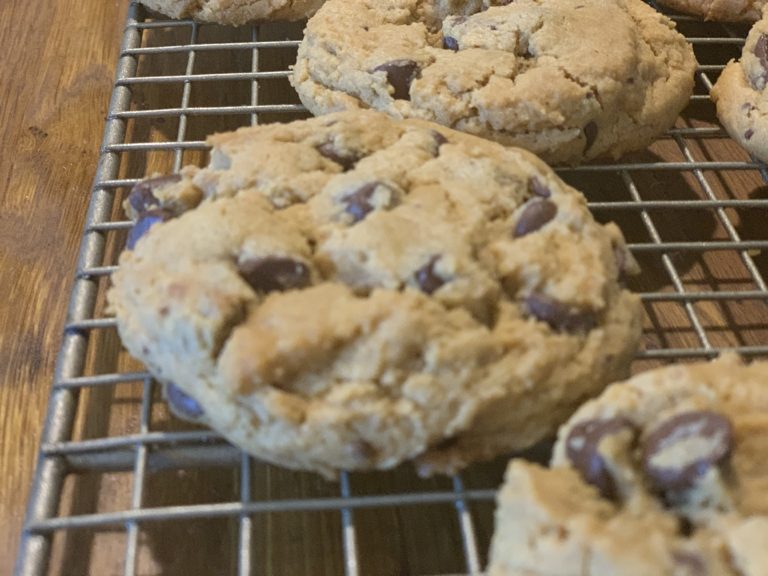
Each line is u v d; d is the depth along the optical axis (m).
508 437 0.11
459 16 0.17
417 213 0.12
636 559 0.08
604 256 0.12
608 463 0.10
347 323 0.10
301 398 0.10
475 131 0.15
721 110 0.17
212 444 0.12
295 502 0.11
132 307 0.11
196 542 0.13
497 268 0.11
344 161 0.13
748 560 0.08
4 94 0.20
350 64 0.16
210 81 0.19
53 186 0.18
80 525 0.11
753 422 0.10
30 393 0.14
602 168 0.16
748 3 0.19
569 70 0.15
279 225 0.12
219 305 0.10
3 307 0.16
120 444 0.12
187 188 0.13
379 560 0.12
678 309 0.16
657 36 0.17
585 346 0.11
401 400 0.10
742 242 0.15
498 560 0.09
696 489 0.09
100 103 0.20
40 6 0.22
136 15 0.20
